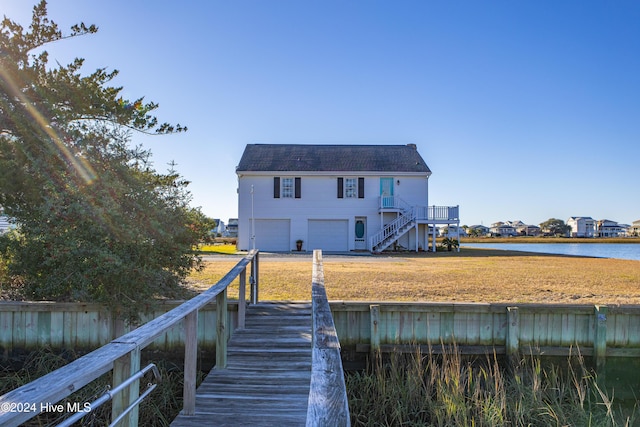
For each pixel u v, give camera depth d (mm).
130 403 2834
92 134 7160
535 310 7238
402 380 6543
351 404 6070
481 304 7281
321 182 27359
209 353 7160
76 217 6719
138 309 7004
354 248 27453
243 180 27219
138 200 7207
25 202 7031
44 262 6734
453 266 15969
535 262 18188
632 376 7172
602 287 10516
